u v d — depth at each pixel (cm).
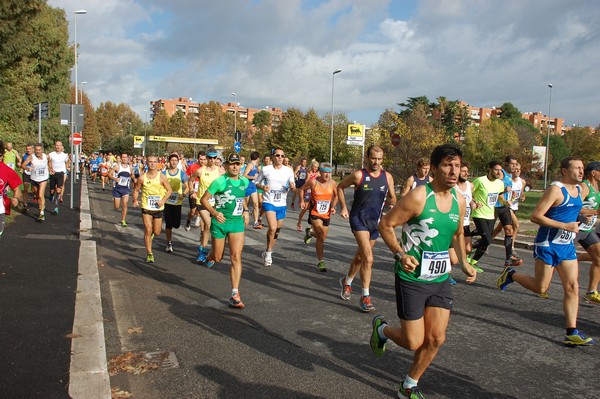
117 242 1015
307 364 423
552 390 384
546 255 498
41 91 3447
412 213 336
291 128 5941
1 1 1583
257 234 1180
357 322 544
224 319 542
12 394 337
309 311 581
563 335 512
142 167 2539
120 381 382
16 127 2909
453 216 337
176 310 571
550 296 669
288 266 830
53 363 390
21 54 1875
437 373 412
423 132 3238
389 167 2498
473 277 369
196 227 1267
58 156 1336
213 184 578
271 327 519
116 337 476
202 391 369
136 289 658
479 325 540
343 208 646
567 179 501
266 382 386
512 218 943
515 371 419
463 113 7106
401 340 350
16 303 540
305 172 1856
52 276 661
